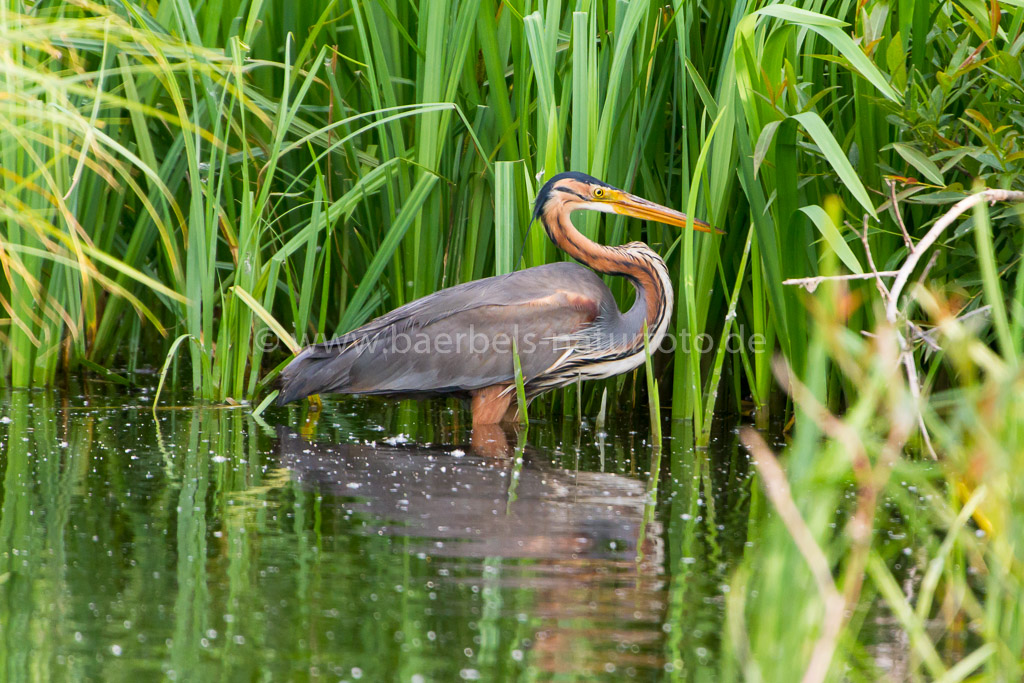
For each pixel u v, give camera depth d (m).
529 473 8.77
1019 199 8.05
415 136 12.16
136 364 14.53
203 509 7.41
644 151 11.84
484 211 12.20
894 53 9.06
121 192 12.55
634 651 5.15
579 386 11.21
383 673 4.88
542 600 5.78
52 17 11.47
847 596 5.17
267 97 13.03
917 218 10.58
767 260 10.48
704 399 12.47
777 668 4.77
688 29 11.42
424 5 11.36
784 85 9.43
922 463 8.66
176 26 12.19
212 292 11.83
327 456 9.30
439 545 6.69
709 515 7.47
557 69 12.15
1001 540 5.52
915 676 4.98
